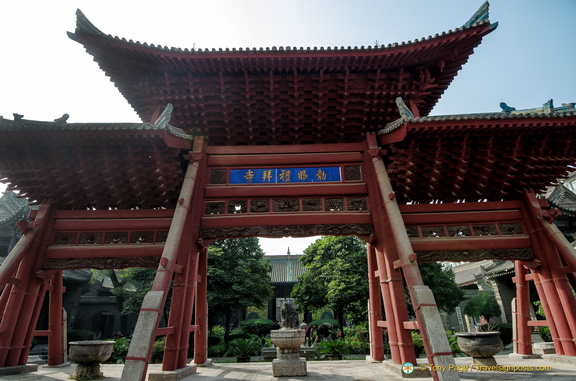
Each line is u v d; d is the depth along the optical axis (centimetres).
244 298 3216
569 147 1129
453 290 3497
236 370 1259
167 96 1327
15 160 1166
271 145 1385
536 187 1266
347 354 2345
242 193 1273
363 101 1335
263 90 1305
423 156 1156
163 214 1248
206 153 1352
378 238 1209
